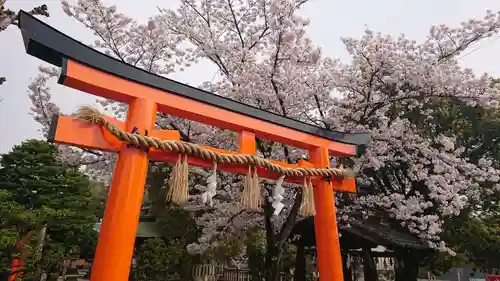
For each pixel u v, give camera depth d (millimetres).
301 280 9062
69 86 2250
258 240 10789
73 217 8719
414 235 8547
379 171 8891
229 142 6809
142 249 12109
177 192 2361
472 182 8445
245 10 7016
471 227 9797
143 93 2467
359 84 6871
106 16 6094
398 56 6609
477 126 10344
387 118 7258
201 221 7680
